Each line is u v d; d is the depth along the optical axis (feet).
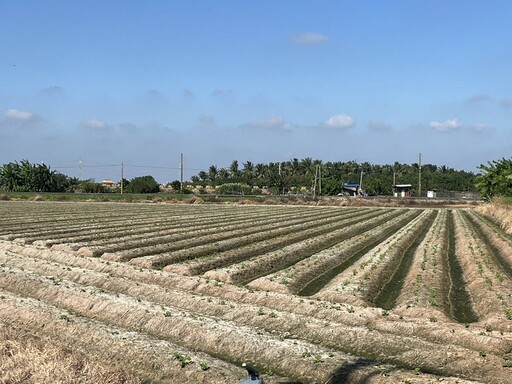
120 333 55.57
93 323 58.80
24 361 43.34
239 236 136.26
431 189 499.92
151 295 72.59
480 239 131.75
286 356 49.60
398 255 109.19
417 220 194.08
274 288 76.59
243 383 36.63
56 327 57.52
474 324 58.08
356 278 81.35
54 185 416.26
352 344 53.62
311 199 334.03
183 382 45.29
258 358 50.44
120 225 163.12
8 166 407.64
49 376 40.52
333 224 172.35
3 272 82.58
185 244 118.83
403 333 55.67
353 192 463.01
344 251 110.63
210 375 45.55
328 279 86.53
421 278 81.25
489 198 253.44
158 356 49.11
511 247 112.47
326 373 46.26
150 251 108.06
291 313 61.36
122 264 92.12
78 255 103.04
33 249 107.24
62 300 69.26
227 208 268.00
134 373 46.68
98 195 342.03
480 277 80.94
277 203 320.50
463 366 46.91
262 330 57.11
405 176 557.74
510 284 76.13
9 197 325.01
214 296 73.41
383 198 354.33
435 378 43.65
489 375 45.27
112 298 67.51
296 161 636.48
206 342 54.13
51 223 169.58
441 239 131.85
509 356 49.47
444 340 53.52
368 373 45.16
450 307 68.33
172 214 216.13
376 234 142.72
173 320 58.65
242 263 93.15
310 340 55.42
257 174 617.21
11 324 58.75
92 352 51.24
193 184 568.82
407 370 46.26
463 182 529.04
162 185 549.13
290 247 113.19
